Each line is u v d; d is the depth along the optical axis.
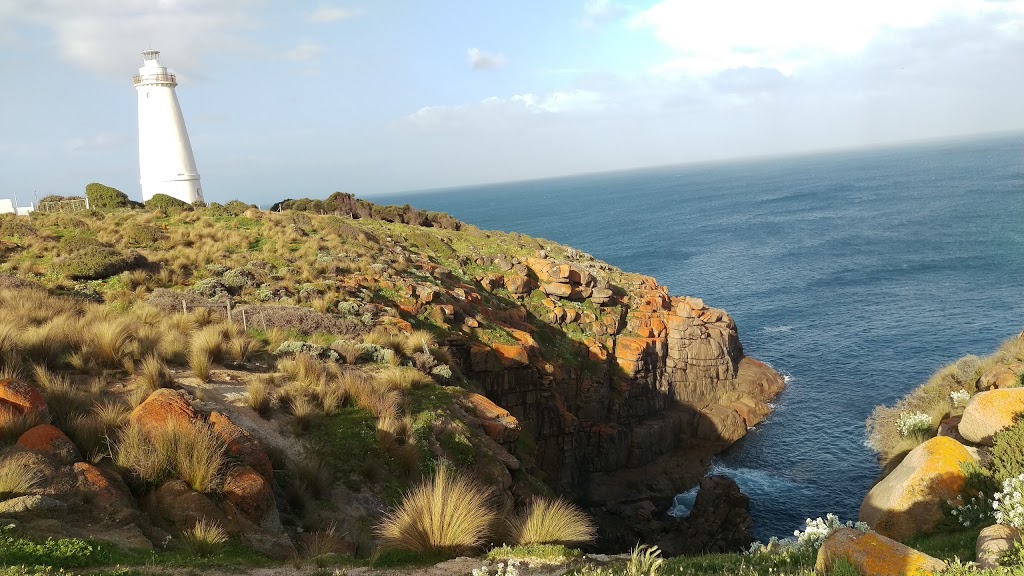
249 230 35.28
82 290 21.30
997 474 8.23
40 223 32.34
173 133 52.88
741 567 7.07
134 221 35.31
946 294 67.06
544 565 8.07
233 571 7.20
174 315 18.58
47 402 10.23
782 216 161.62
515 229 192.75
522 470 15.96
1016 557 5.66
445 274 36.00
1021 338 19.17
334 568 7.78
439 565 8.11
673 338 43.47
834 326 61.28
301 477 11.24
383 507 11.56
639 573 7.15
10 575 5.80
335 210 58.47
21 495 7.55
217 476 9.15
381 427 13.60
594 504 32.53
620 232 162.38
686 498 34.25
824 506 32.03
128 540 7.50
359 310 23.69
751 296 77.50
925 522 8.45
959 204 140.25
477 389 22.48
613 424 37.06
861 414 41.81
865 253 96.38
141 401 11.21
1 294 17.84
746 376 46.47
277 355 17.42
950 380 19.41
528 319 37.94
